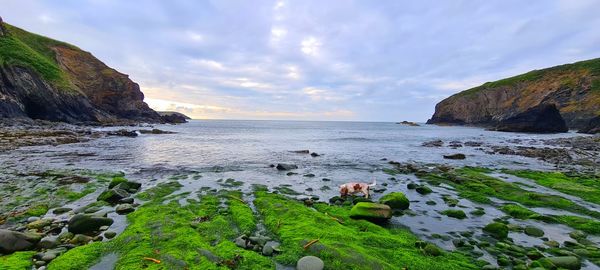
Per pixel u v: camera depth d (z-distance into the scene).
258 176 20.55
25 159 25.44
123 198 13.68
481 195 15.72
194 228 10.08
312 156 32.16
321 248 8.29
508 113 128.88
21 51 84.12
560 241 9.99
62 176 18.77
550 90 121.25
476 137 67.06
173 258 7.70
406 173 22.28
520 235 10.45
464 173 21.53
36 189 15.49
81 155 28.64
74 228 9.98
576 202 14.84
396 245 9.10
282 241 9.21
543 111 85.31
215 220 10.91
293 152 35.16
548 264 8.02
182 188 16.47
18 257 7.90
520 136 70.25
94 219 10.23
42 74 81.69
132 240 8.88
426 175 21.06
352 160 29.27
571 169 24.61
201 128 102.31
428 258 8.33
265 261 7.84
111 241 8.93
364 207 11.71
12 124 55.44
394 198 13.29
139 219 10.81
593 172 22.83
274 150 37.47
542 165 26.94
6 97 61.69
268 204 12.89
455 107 163.62
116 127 79.44
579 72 120.62
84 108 85.50
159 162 25.69
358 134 80.31
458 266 7.94
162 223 10.23
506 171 22.83
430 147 43.44
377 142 52.97
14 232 8.66
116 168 22.39
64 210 12.27
